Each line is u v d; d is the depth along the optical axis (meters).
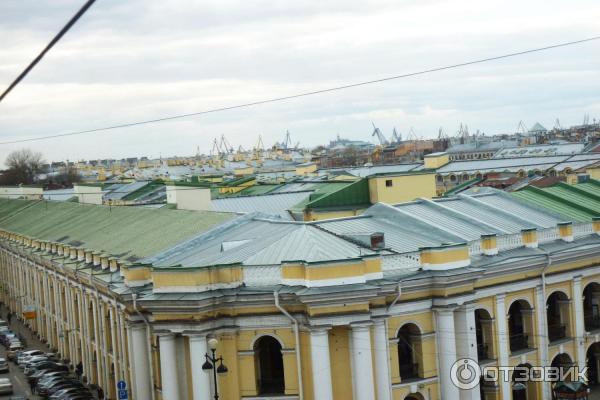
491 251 44.12
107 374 55.78
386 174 65.25
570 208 56.53
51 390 59.94
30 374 67.75
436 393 40.47
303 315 38.12
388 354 38.81
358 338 37.50
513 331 46.97
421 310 40.16
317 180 93.19
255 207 74.06
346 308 37.28
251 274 39.53
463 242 41.88
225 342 39.34
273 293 38.22
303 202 69.06
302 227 43.72
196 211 58.41
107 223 71.62
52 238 77.81
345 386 38.22
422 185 66.19
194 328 38.56
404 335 40.94
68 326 69.44
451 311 40.25
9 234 96.81
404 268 40.22
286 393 38.94
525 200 55.91
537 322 46.25
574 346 48.22
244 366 39.38
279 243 42.28
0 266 107.56
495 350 43.97
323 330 37.28
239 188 107.31
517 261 44.34
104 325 55.59
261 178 145.25
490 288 43.62
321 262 37.09
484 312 43.91
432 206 51.16
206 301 38.38
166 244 51.75
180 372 39.88
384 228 46.16
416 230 45.81
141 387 43.78
